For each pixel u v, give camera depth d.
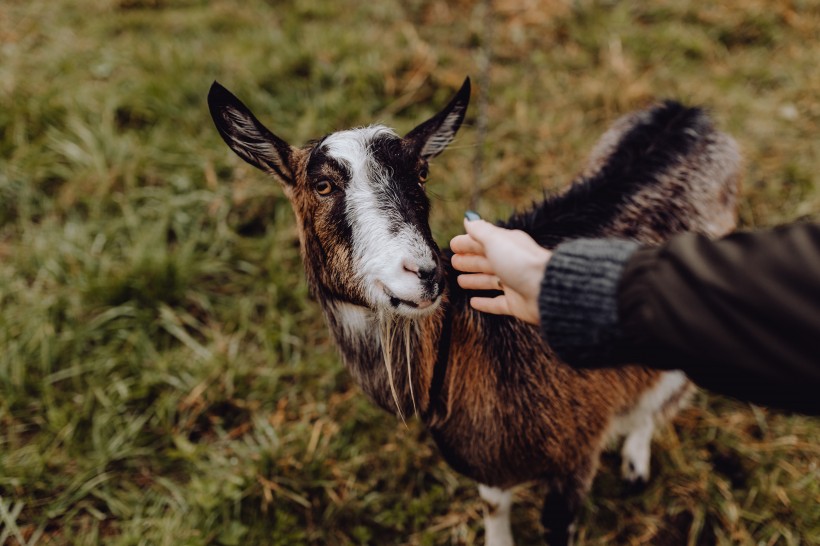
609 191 2.37
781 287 0.83
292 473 2.79
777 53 4.80
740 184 2.95
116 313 3.25
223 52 4.63
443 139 2.14
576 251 1.05
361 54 4.59
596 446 2.38
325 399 3.13
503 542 2.60
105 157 3.90
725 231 2.76
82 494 2.71
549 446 2.25
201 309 3.49
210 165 3.88
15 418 2.94
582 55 4.75
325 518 2.71
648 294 0.94
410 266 1.72
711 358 0.88
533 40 4.92
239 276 3.58
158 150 3.98
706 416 3.01
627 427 2.59
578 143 4.14
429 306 1.77
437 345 2.06
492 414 2.18
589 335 1.02
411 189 1.89
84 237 3.56
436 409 2.20
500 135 4.20
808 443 2.87
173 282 3.40
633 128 2.68
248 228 3.81
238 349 3.31
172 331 3.27
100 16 5.11
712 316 0.87
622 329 0.98
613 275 1.00
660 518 2.76
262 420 3.01
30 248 3.56
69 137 4.00
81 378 3.11
